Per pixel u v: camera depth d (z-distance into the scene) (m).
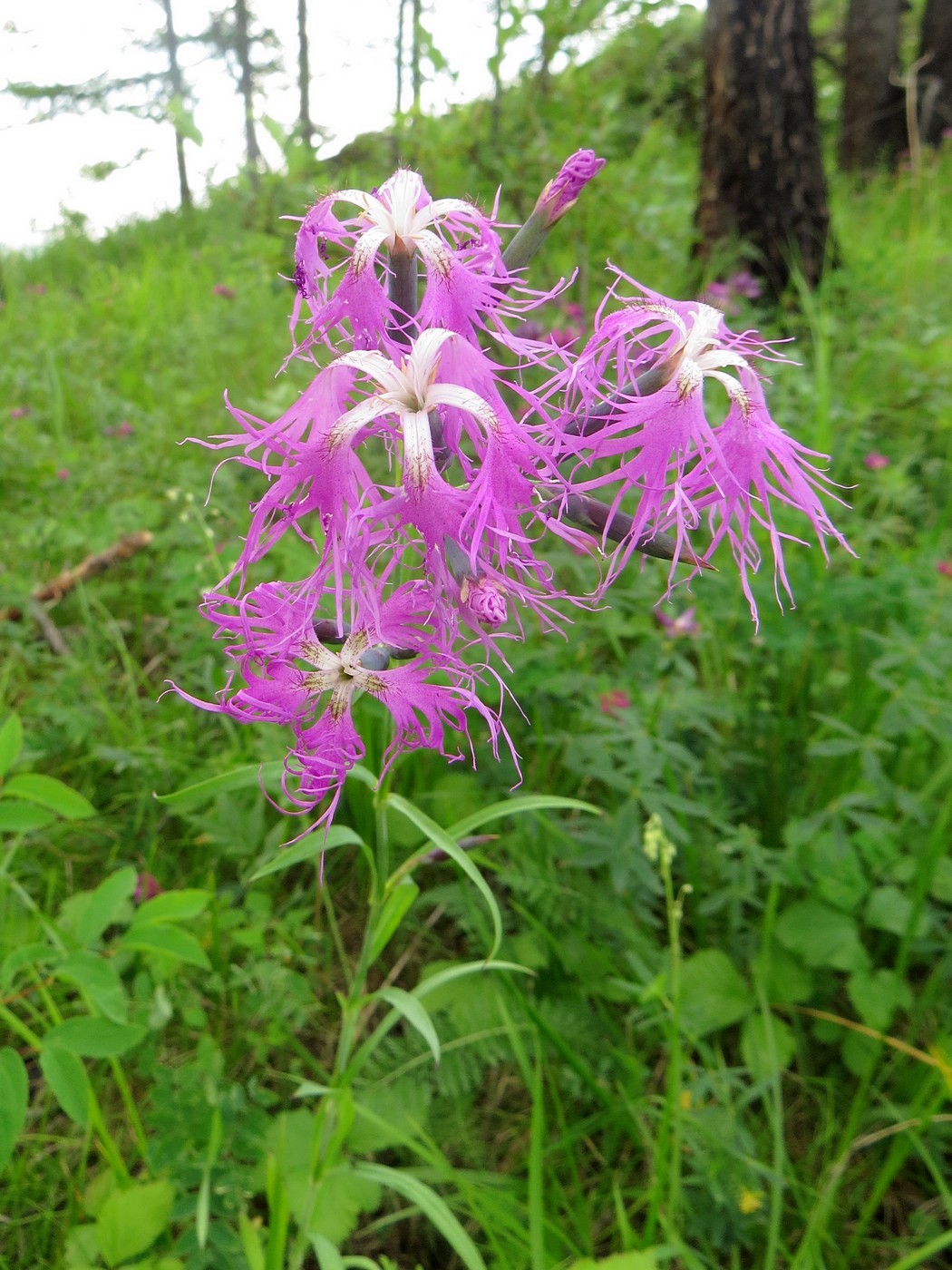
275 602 0.15
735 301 0.66
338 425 0.13
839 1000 0.30
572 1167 0.25
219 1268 0.22
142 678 0.39
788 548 0.37
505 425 0.13
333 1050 0.29
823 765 0.35
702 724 0.32
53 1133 0.26
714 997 0.29
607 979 0.29
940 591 0.33
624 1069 0.27
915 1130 0.24
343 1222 0.24
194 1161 0.23
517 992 0.25
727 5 0.76
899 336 0.65
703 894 0.31
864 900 0.31
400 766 0.33
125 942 0.22
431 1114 0.27
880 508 0.42
